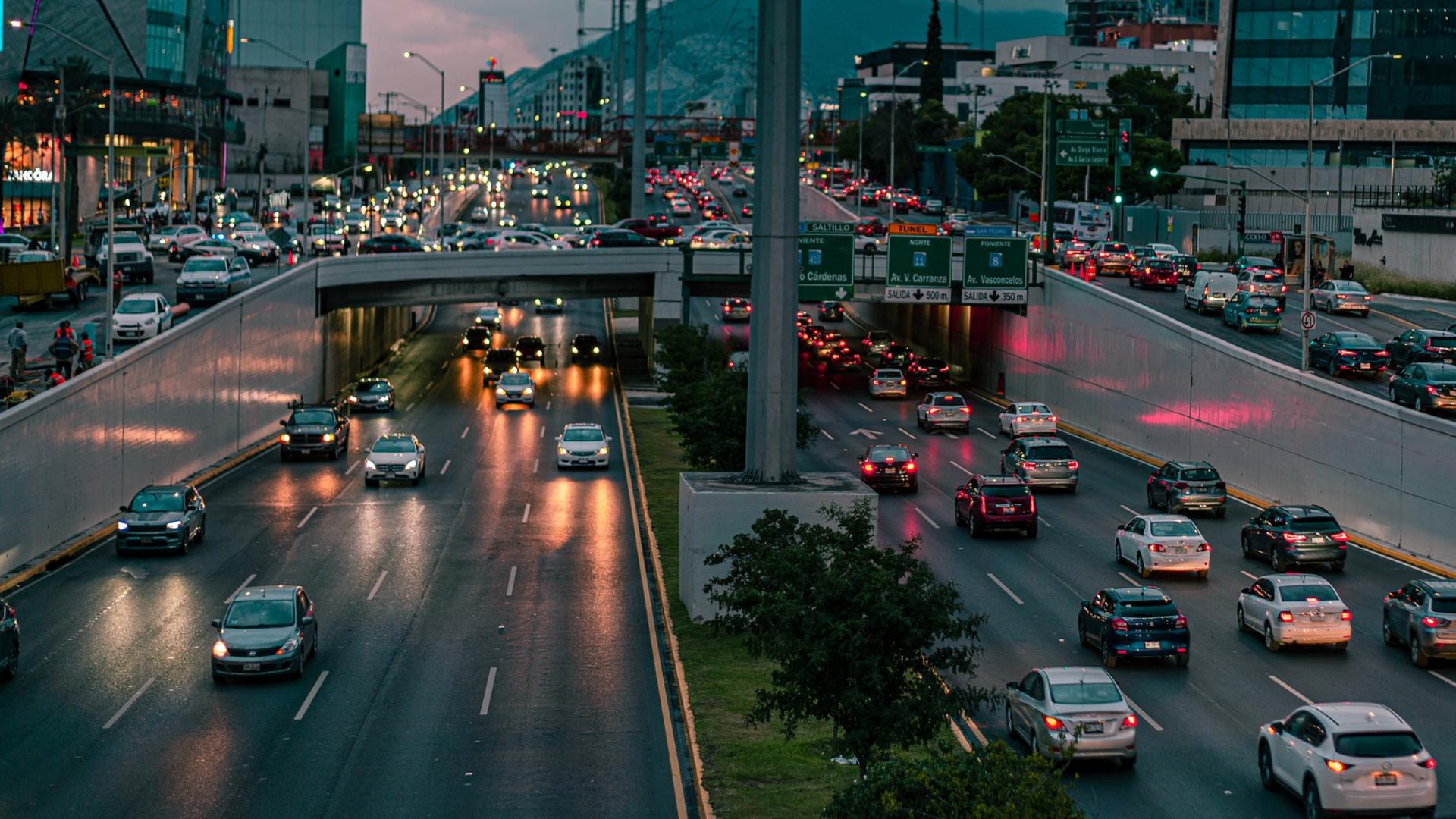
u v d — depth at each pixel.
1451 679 31.58
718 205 196.38
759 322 37.34
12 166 123.44
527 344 102.06
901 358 95.56
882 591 22.05
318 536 47.47
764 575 24.70
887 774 17.08
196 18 169.88
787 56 36.69
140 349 53.50
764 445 37.44
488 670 32.16
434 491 56.47
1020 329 84.75
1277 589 34.12
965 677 31.06
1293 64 139.38
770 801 23.42
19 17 135.88
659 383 80.00
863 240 116.94
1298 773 23.23
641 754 26.48
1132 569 42.91
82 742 27.14
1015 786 16.09
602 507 53.12
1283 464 54.16
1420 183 129.25
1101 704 25.11
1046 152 97.88
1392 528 46.97
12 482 42.31
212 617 37.06
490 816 23.27
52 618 36.94
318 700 29.97
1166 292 89.88
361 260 85.44
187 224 130.00
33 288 73.38
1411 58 135.38
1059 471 56.25
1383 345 61.66
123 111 156.38
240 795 24.22
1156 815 23.14
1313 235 95.50
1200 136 142.62
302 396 79.38
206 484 57.75
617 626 36.12
